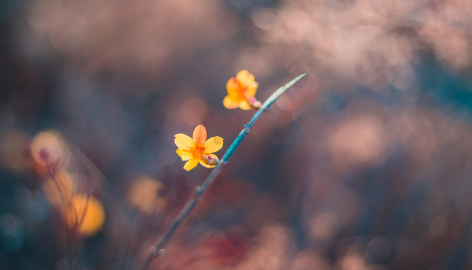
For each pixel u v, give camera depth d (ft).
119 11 3.67
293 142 2.99
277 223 2.59
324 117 2.96
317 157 2.91
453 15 2.43
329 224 2.62
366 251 2.49
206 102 3.50
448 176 2.66
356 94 2.85
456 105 2.69
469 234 2.35
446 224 2.53
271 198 2.83
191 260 1.76
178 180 2.24
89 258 1.83
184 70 3.64
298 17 2.63
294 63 2.87
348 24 2.61
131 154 3.02
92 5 3.71
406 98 2.78
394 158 2.77
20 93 3.17
